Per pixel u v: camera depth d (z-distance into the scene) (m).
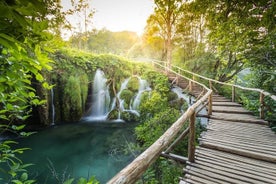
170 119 7.68
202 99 4.55
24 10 0.62
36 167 6.42
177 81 12.84
